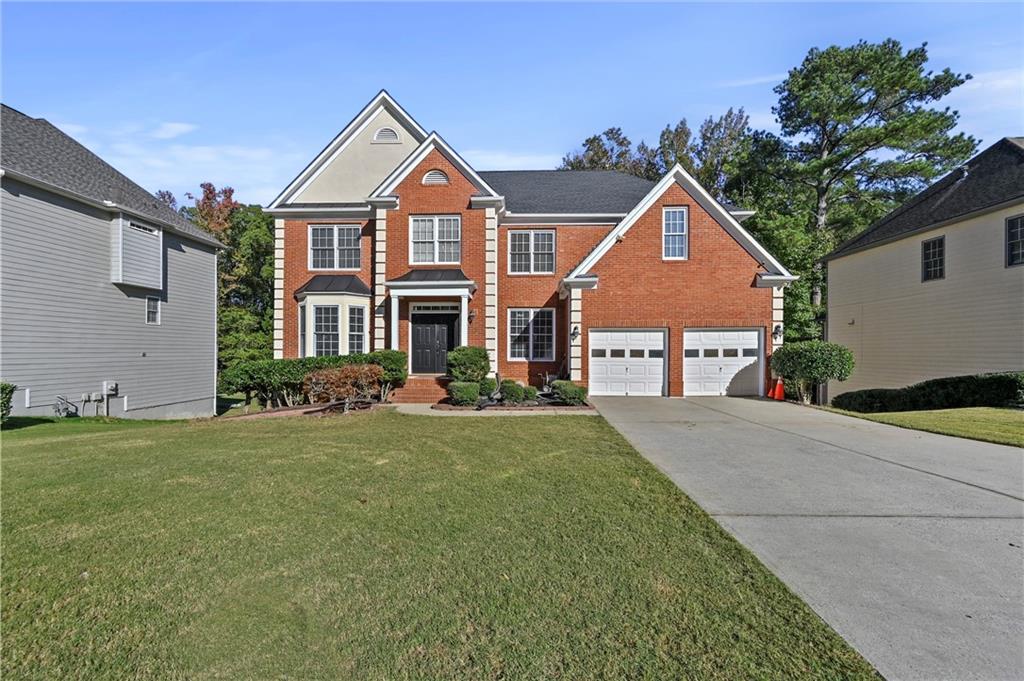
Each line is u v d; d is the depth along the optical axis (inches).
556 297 765.3
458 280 666.2
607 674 117.0
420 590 154.6
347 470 289.1
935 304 700.0
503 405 565.6
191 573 165.9
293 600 149.9
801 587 156.2
